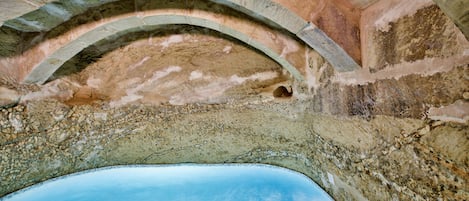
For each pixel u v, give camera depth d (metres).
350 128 1.85
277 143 3.12
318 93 2.37
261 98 3.21
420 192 1.19
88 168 3.07
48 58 2.43
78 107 3.03
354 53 1.67
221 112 3.30
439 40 1.03
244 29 2.39
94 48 2.99
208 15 2.31
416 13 1.17
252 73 3.34
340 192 2.16
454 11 0.76
